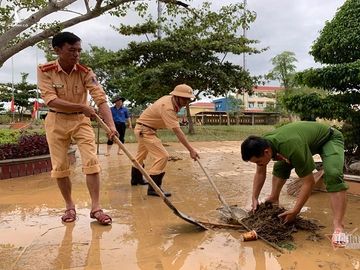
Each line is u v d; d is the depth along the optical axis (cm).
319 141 379
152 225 427
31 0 827
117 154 1114
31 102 3947
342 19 643
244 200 540
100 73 2658
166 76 1806
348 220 438
